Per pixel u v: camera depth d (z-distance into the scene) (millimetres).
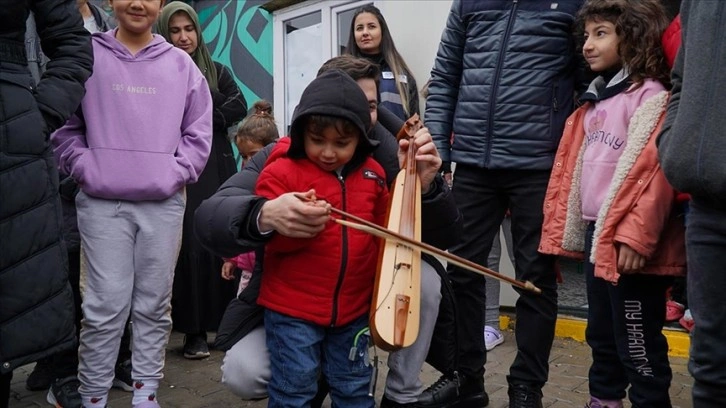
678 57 1770
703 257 1627
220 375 3277
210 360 3555
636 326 2211
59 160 2533
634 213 2080
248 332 2041
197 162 2654
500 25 2660
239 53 6105
